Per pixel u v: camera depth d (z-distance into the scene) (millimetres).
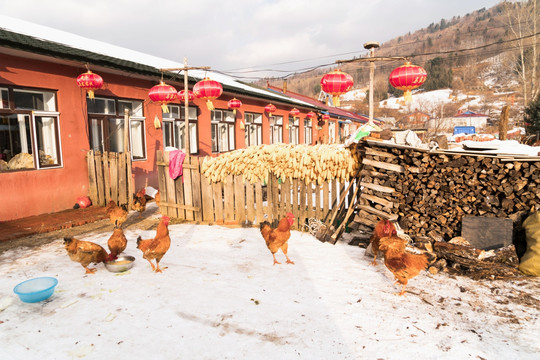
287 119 23859
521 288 4438
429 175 5910
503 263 4891
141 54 15375
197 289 4508
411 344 3242
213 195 8062
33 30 9547
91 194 9758
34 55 7848
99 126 10195
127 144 9406
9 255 5832
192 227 7770
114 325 3623
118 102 10781
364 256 5820
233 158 7625
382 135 7418
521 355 3053
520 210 5418
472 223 5398
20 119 8203
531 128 23828
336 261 5582
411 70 6672
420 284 4676
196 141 14422
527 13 41469
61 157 9047
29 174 8281
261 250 6145
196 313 3867
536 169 5195
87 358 3068
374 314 3830
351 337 3371
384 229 5074
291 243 6566
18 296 4176
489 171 5395
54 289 4496
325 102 43156
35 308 3992
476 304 4059
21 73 8039
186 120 10164
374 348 3188
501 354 3072
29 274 5016
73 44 9875
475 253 4984
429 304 4074
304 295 4332
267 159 7418
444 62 148125
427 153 5793
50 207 8789
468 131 48906
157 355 3111
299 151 7133
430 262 5145
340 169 6906
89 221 8078
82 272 5102
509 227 5137
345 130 40531
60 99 8969
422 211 5930
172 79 11906
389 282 4746
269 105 18984
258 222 7824
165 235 5055
